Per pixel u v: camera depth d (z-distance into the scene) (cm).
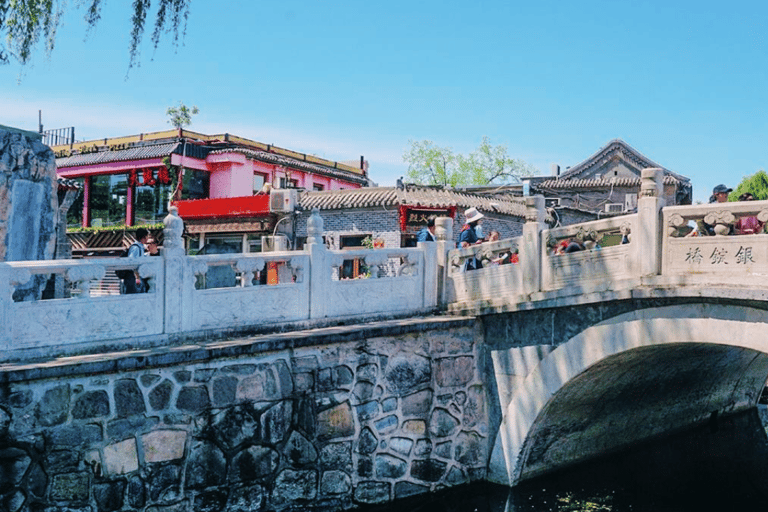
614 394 1082
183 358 731
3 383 616
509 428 1008
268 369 811
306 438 844
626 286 837
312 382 851
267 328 855
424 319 995
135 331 745
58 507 654
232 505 777
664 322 825
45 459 646
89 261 714
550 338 954
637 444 1285
